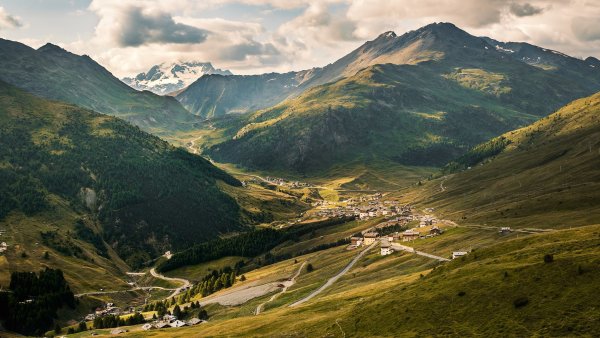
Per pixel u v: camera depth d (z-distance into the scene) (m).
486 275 112.25
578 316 84.25
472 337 91.19
